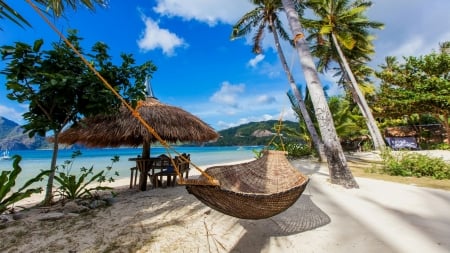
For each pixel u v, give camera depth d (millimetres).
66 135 5125
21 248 2602
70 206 3994
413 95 15680
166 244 2670
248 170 4121
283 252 2490
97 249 2564
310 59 5863
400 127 23062
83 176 4594
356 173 7695
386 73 17656
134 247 2600
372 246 2549
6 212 3830
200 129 6051
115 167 15305
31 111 3949
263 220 3418
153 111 5445
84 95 3807
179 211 3873
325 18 15211
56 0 2443
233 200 2236
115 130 4914
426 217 3367
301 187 2512
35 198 5543
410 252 2393
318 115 5715
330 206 4016
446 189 5098
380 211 3674
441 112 16297
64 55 3893
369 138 22328
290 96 14906
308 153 15070
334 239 2758
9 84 3436
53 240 2781
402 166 7188
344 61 14984
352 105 23844
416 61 16281
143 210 3945
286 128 15320
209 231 3035
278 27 14727
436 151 15359
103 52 4203
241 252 2498
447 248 2445
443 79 14844
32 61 3627
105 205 4254
